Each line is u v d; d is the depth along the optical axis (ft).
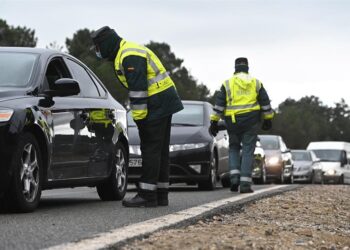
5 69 26.58
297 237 22.15
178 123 48.98
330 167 136.46
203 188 47.55
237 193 40.86
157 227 19.84
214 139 49.01
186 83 392.47
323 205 35.99
